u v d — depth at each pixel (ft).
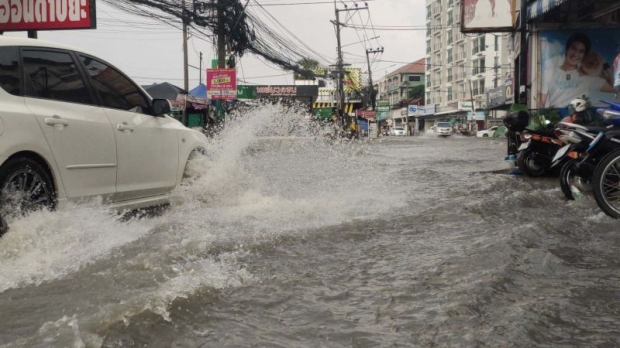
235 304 9.41
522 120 30.78
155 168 16.43
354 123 122.11
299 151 24.68
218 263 11.75
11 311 8.87
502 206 18.69
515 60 43.47
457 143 100.99
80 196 13.35
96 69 15.05
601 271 11.23
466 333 8.19
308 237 14.28
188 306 9.16
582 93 38.34
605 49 37.91
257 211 17.21
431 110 245.24
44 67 13.21
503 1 38.09
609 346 7.80
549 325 8.50
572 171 19.30
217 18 57.31
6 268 10.77
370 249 13.16
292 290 10.18
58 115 12.88
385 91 345.10
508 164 40.78
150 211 16.92
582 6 36.83
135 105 16.30
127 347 7.60
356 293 10.03
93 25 27.61
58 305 9.12
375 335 8.18
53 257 11.53
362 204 19.12
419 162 44.78
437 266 11.57
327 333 8.27
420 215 17.34
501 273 10.89
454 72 235.20
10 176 11.36
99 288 9.91
